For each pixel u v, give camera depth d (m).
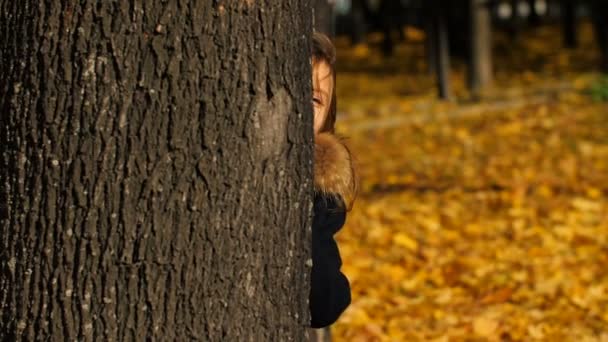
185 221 3.70
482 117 23.28
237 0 3.71
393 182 16.50
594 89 25.05
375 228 13.23
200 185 3.70
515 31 49.28
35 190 3.68
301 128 3.92
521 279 10.93
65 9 3.64
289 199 3.89
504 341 9.24
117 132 3.64
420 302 10.34
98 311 3.68
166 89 3.66
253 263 3.82
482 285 10.79
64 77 3.64
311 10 4.01
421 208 14.30
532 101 25.05
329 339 7.79
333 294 4.21
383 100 27.58
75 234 3.67
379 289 10.84
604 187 15.47
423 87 31.14
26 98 3.68
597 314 9.71
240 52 3.73
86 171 3.65
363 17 50.62
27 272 3.70
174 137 3.66
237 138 3.75
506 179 16.25
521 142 19.95
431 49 35.25
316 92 4.53
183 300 3.72
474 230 13.06
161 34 3.64
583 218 13.48
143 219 3.67
